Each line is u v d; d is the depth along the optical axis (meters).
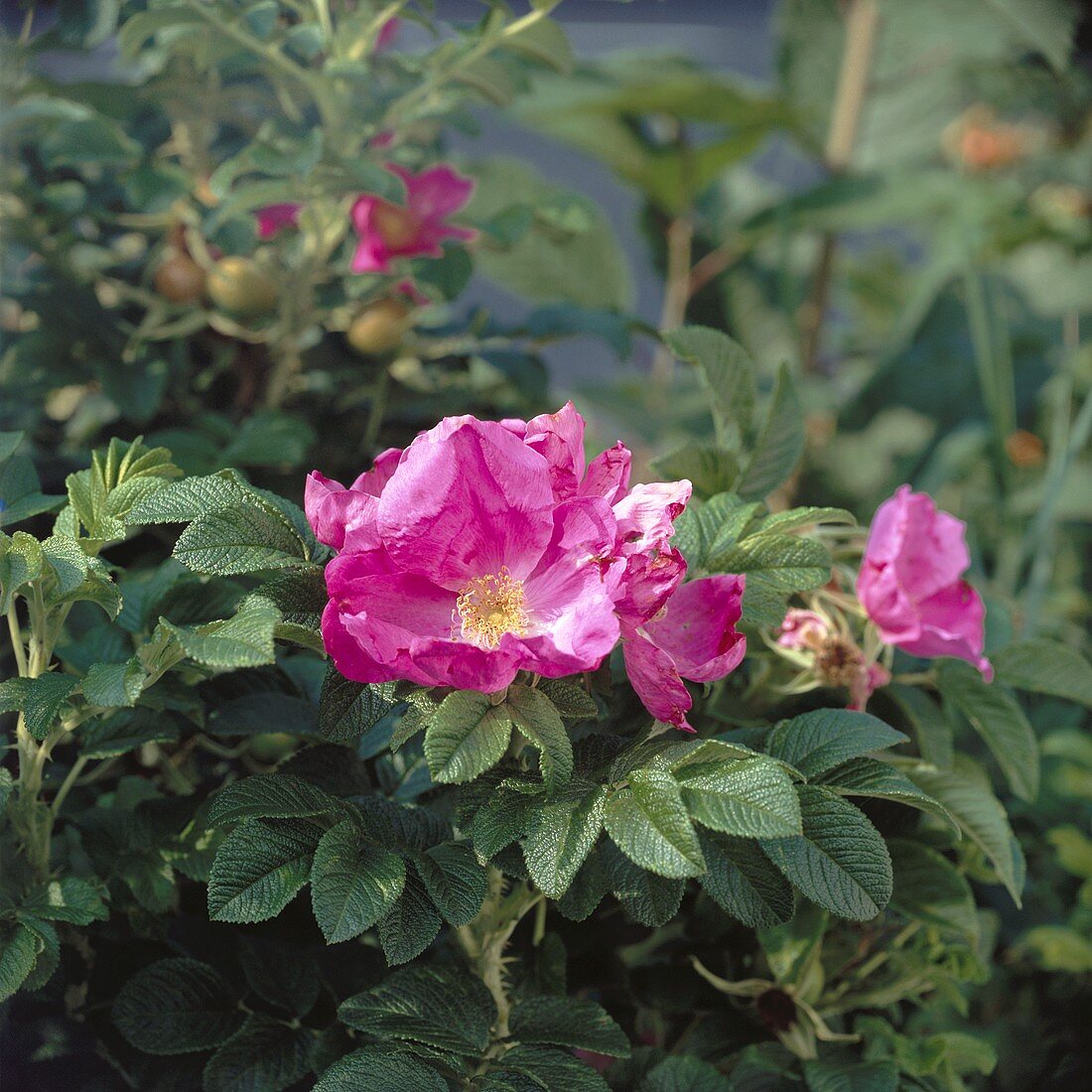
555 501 0.52
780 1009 0.62
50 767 0.63
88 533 0.57
